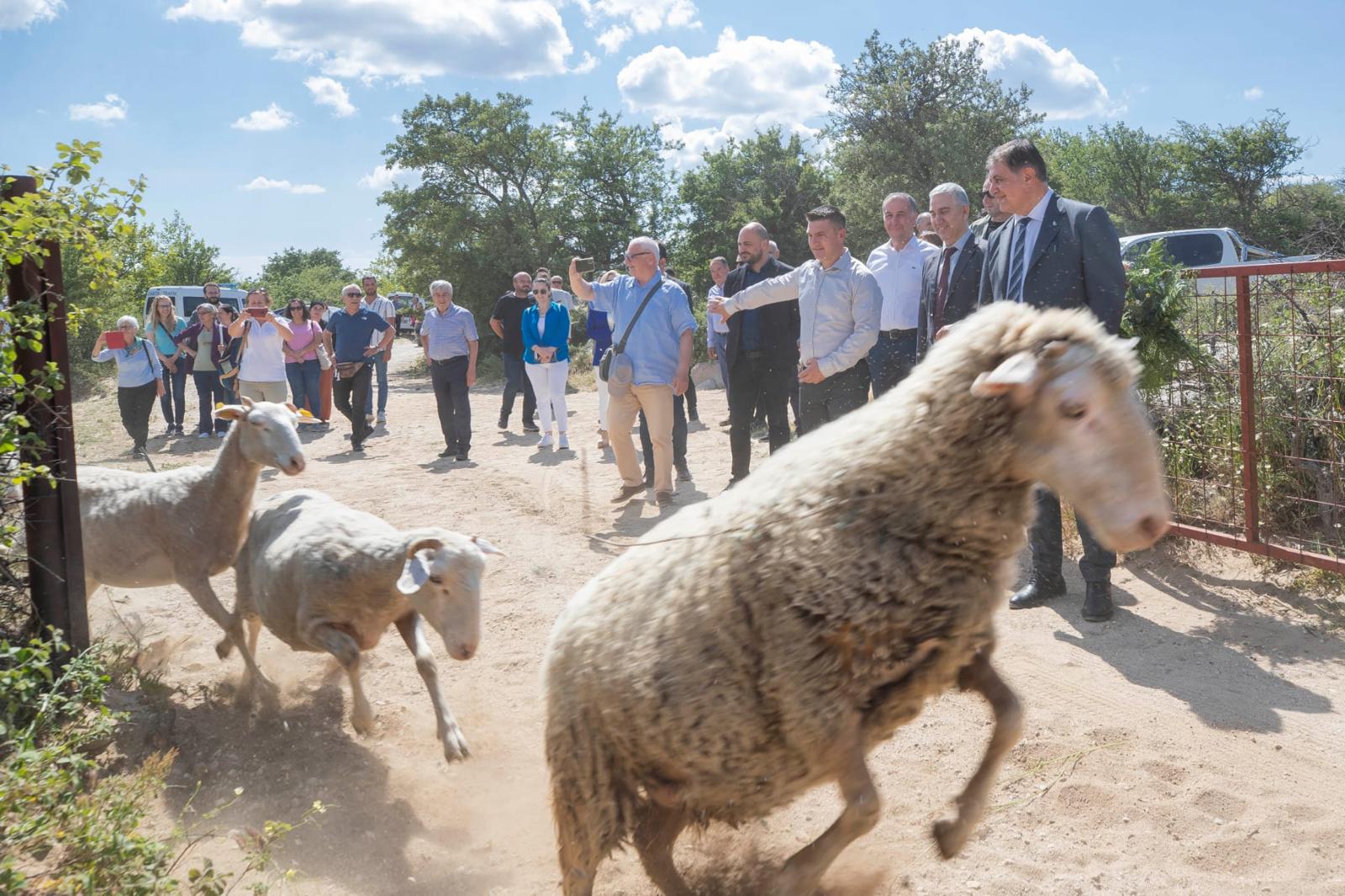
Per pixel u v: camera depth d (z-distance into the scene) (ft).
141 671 17.44
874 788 8.85
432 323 39.63
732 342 27.50
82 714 14.11
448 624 14.30
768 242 28.35
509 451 42.57
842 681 8.83
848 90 126.72
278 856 12.25
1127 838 12.53
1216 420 23.47
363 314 43.34
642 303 28.99
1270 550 20.99
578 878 10.38
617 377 28.66
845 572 8.71
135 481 17.74
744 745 9.26
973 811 9.33
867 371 26.43
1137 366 8.63
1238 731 14.97
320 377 51.19
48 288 14.57
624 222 138.21
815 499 9.05
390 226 134.41
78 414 60.39
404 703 17.15
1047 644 18.63
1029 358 8.40
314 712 16.62
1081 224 18.04
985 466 8.75
